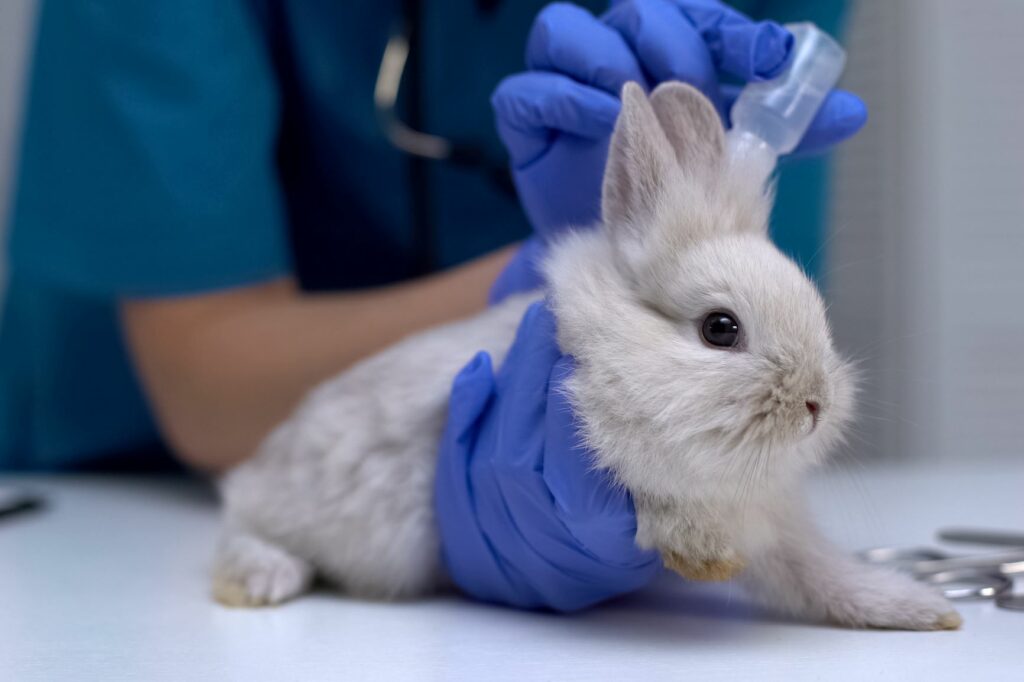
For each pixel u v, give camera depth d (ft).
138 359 2.43
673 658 1.17
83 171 2.18
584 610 1.36
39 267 2.23
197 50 2.18
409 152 2.45
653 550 1.25
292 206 2.64
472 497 1.32
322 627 1.30
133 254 2.19
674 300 1.26
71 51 2.19
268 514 1.48
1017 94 3.74
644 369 1.20
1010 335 3.77
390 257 2.62
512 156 1.56
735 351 1.23
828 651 1.18
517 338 1.33
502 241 2.51
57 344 2.63
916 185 3.76
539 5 2.35
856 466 1.76
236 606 1.39
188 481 2.55
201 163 2.18
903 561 1.50
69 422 2.69
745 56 1.44
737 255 1.27
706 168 1.37
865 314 3.78
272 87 2.36
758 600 1.34
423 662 1.16
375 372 1.48
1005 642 1.20
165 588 1.50
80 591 1.48
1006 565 1.44
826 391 1.23
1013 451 3.77
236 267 2.23
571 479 1.22
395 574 1.41
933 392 3.75
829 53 1.45
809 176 2.28
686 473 1.19
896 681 1.08
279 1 2.48
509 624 1.31
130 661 1.18
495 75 2.38
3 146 3.62
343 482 1.41
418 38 2.39
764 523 1.26
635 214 1.33
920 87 3.74
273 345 2.22
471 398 1.31
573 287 1.28
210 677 1.13
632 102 1.32
